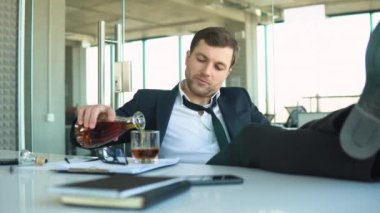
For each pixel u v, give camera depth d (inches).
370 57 19.9
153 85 178.9
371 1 223.5
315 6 221.8
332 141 27.8
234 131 56.9
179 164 42.2
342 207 19.4
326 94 210.2
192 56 57.9
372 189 24.1
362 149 21.7
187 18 211.8
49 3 160.1
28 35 146.8
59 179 30.7
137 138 41.6
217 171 34.9
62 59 160.7
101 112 43.9
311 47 218.5
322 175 28.9
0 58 125.1
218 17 220.2
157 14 197.8
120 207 18.4
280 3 223.8
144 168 34.8
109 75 147.9
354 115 21.2
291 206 19.5
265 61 218.2
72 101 156.1
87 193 18.4
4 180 30.2
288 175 30.8
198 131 57.3
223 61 57.0
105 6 168.6
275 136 33.0
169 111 57.9
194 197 21.7
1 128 118.1
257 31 222.2
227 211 18.4
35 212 18.5
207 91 57.7
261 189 24.5
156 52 187.3
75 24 163.3
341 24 221.9
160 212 18.1
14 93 122.6
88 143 44.4
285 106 212.8
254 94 212.8
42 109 153.4
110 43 151.2
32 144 145.8
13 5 128.4
